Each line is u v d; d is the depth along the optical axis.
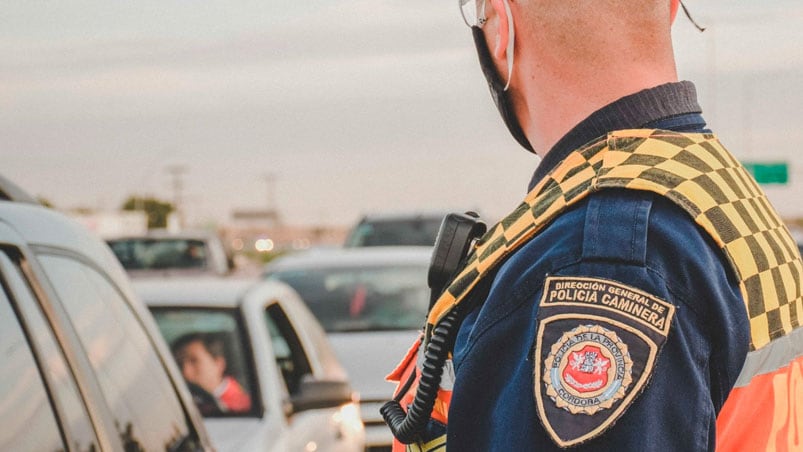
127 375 2.40
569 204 1.29
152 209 67.19
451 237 1.49
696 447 1.16
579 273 1.22
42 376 1.97
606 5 1.34
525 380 1.22
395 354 6.97
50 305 2.10
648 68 1.36
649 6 1.35
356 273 8.32
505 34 1.44
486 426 1.26
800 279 1.38
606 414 1.15
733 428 1.28
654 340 1.16
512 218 1.37
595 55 1.35
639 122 1.34
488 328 1.27
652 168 1.28
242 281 5.28
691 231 1.24
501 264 1.34
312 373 5.12
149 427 2.43
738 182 1.35
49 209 2.43
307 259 8.70
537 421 1.19
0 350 1.85
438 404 1.43
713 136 1.38
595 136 1.35
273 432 4.11
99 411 2.15
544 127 1.41
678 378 1.17
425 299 7.98
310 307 7.85
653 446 1.14
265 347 4.55
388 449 6.31
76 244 2.40
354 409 5.14
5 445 1.73
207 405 4.28
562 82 1.38
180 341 4.55
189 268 13.42
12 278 2.00
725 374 1.23
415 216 12.88
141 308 2.69
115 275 2.58
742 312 1.25
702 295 1.21
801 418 1.36
